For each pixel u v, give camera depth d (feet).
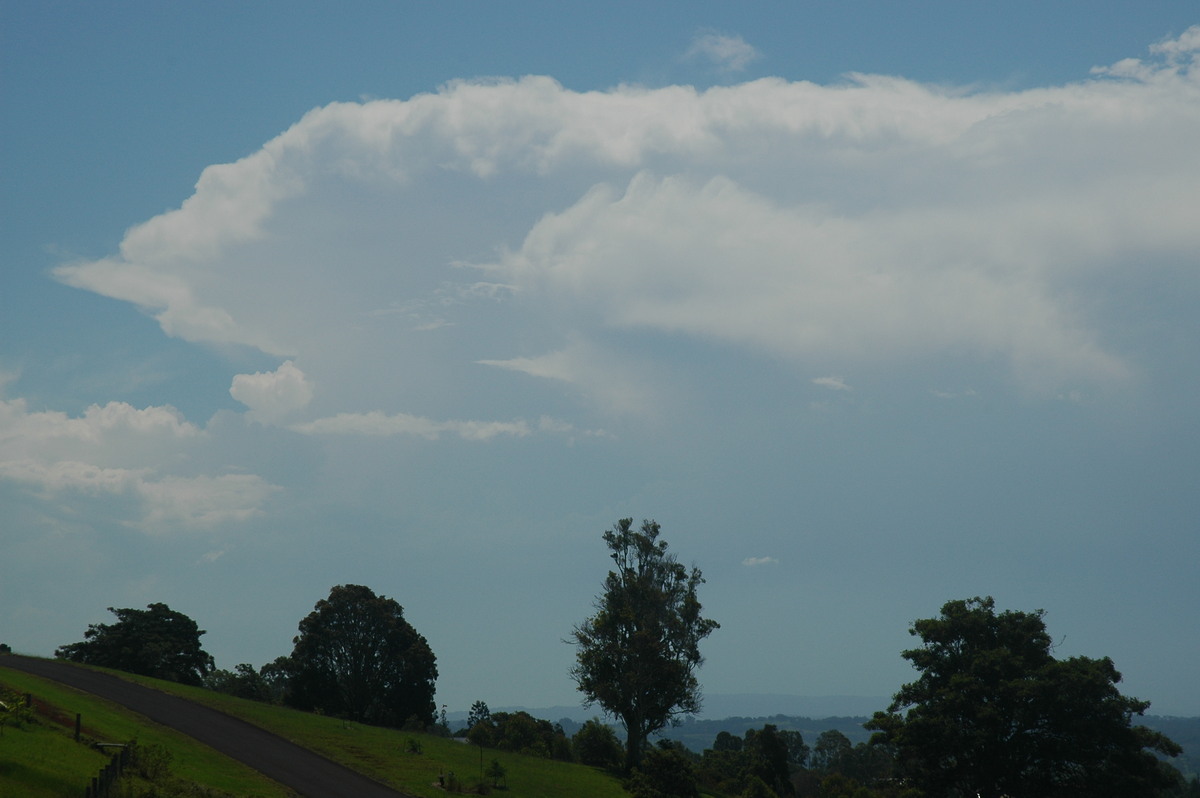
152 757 122.42
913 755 226.99
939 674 235.40
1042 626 234.99
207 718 192.54
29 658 246.88
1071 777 212.84
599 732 274.77
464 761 205.16
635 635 254.47
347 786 150.00
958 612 237.25
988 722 209.26
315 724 218.59
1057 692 208.44
